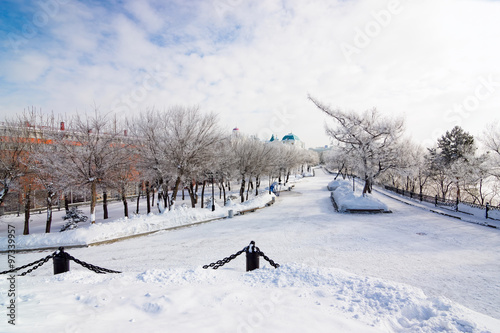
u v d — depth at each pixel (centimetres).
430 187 4794
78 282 582
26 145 1777
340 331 329
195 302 416
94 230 1455
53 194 1866
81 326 315
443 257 1002
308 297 449
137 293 462
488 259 971
